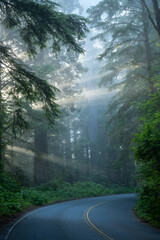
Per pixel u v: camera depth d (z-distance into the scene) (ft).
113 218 37.50
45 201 61.46
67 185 97.45
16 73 34.17
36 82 33.01
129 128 66.44
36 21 32.48
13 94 35.63
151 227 30.73
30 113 68.90
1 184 46.21
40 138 85.35
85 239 21.79
